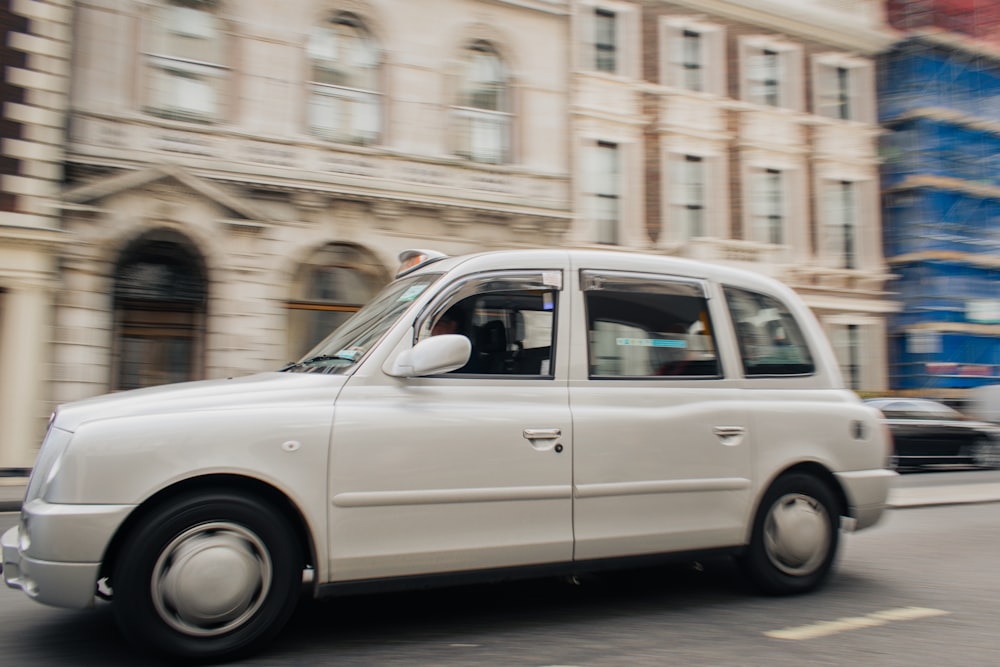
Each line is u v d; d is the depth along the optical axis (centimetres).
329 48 1456
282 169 1374
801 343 502
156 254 1327
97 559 332
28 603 467
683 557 440
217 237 1334
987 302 2216
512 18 1608
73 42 1272
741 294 489
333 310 1435
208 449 349
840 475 487
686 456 439
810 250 2039
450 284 418
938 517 830
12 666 356
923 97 2186
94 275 1248
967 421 1483
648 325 454
